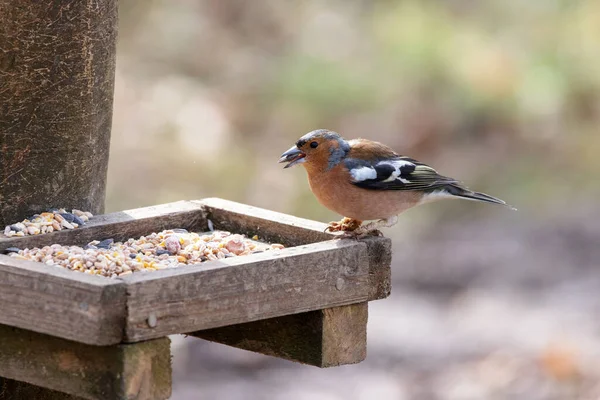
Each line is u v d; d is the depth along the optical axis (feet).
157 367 19.93
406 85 67.31
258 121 63.46
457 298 49.90
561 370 41.16
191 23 69.15
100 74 25.45
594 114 67.62
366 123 64.75
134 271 21.76
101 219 25.36
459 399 39.83
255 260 21.35
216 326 20.81
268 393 40.57
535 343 44.16
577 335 44.86
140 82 64.49
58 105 24.76
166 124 61.00
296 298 22.04
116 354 19.54
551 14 74.28
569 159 64.03
